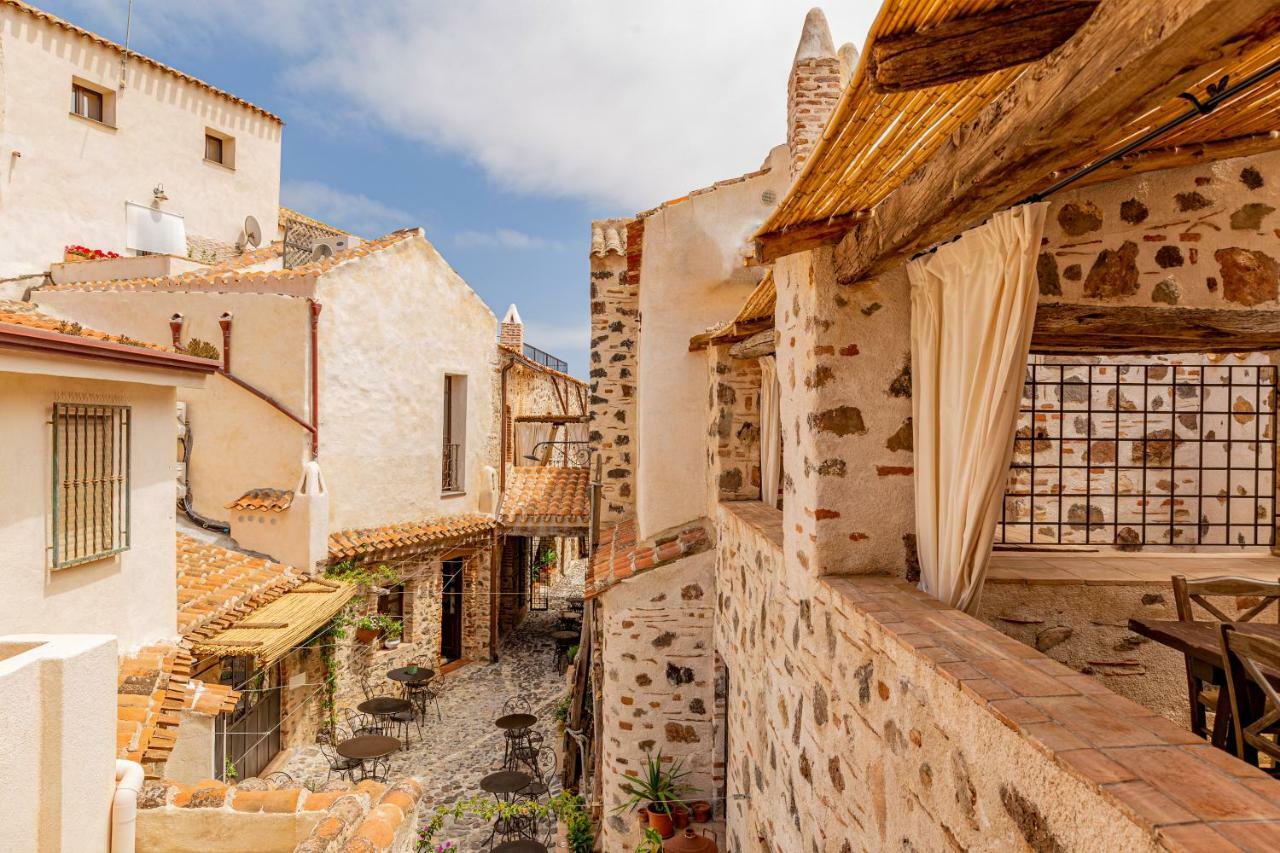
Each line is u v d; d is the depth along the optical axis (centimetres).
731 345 661
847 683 287
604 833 707
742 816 537
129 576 600
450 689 1297
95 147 1527
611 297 1032
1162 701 371
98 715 292
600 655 833
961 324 284
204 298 1113
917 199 231
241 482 1099
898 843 233
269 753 956
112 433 572
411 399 1293
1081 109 143
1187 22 112
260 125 1883
